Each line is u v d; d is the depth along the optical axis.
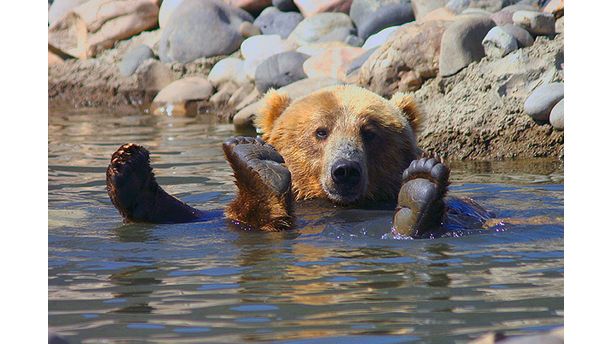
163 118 21.70
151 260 8.55
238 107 21.42
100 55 27.08
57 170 14.59
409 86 18.34
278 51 22.89
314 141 11.31
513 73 17.08
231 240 9.36
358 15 23.28
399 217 9.28
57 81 26.53
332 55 20.81
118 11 27.28
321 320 6.55
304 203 11.24
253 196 9.80
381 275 7.81
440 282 7.55
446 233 9.39
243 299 7.14
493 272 7.85
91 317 6.75
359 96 11.60
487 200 11.75
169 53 25.16
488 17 18.50
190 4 25.42
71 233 9.84
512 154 16.31
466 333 6.20
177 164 15.12
